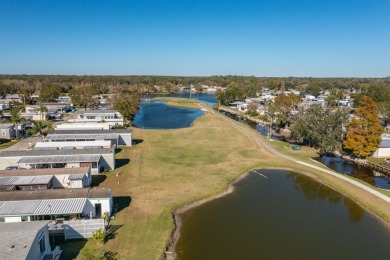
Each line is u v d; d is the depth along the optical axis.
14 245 27.42
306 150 83.56
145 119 135.50
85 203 39.72
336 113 79.81
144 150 78.75
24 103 158.12
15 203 38.50
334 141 75.25
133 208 44.97
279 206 48.69
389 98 142.62
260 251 35.84
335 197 52.84
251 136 99.06
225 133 103.44
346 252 36.09
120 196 49.22
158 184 54.91
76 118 118.25
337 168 68.81
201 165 66.69
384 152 75.94
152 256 33.53
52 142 72.00
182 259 33.91
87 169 53.44
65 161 57.88
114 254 33.59
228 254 35.09
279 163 69.88
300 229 41.41
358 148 71.00
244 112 163.50
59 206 38.34
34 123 94.25
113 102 147.25
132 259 32.84
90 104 154.50
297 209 47.69
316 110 86.38
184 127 116.31
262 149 82.19
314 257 34.97
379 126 70.62
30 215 36.41
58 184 50.88
